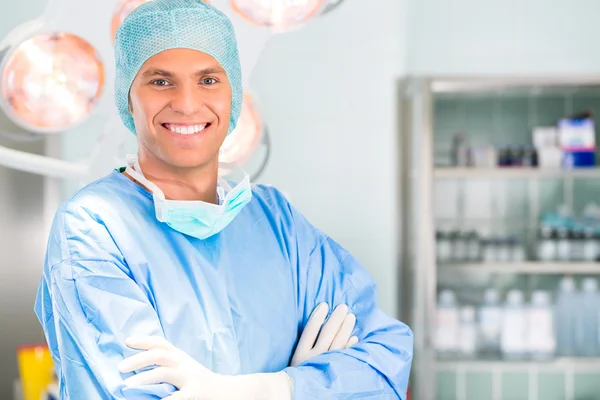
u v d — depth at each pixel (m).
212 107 1.18
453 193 3.27
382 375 1.24
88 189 1.17
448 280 3.26
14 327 2.89
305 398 1.13
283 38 3.16
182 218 1.18
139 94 1.17
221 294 1.20
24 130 1.35
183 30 1.16
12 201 2.88
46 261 1.13
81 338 1.05
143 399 1.02
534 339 3.07
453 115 3.26
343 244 3.19
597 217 3.17
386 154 3.19
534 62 3.21
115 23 1.25
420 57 3.19
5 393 2.88
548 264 3.03
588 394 3.26
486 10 3.20
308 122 3.18
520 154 3.10
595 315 3.13
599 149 3.23
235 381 1.08
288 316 1.28
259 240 1.31
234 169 1.48
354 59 3.18
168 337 1.13
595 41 3.21
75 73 1.25
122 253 1.13
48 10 1.23
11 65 1.22
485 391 3.27
